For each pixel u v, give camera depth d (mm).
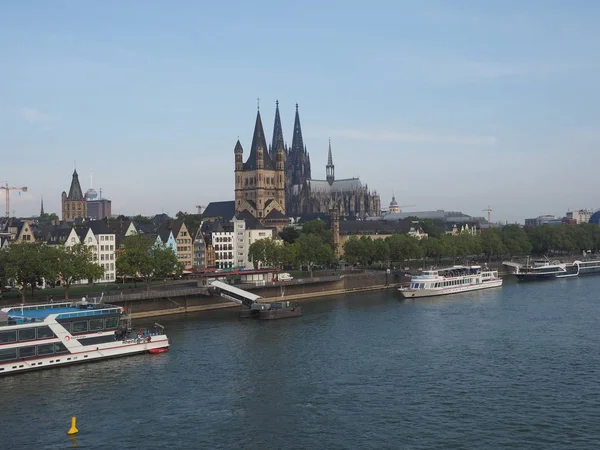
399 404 87500
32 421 83062
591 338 126500
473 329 139125
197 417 83875
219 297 182625
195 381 100000
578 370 102625
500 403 87125
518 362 108375
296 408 86688
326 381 99000
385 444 73875
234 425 80875
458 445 73375
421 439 75188
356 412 84688
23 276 152125
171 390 95375
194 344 127188
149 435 78125
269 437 76812
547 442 73938
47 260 154500
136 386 97562
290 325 149375
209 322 155250
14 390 95938
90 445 75438
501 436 75812
